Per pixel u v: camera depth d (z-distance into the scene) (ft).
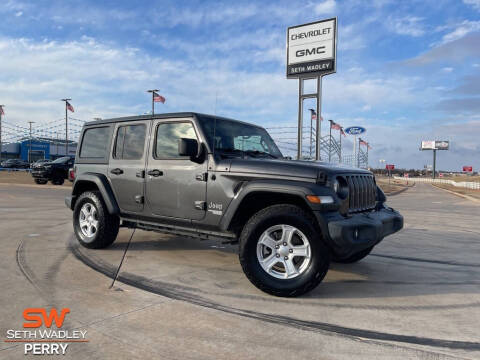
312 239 12.64
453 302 12.97
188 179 15.64
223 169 14.66
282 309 11.94
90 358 8.62
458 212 46.16
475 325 11.00
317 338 9.87
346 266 17.88
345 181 13.66
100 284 13.82
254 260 13.24
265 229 13.24
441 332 10.44
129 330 10.05
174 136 16.52
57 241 21.45
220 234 15.17
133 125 18.33
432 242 24.52
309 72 54.75
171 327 10.29
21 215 32.42
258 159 14.89
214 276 15.38
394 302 12.87
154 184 16.83
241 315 11.31
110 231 19.02
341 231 12.30
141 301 12.21
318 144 54.24
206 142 15.33
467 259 19.63
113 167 18.63
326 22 53.26
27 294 12.57
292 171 13.43
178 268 16.44
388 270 17.21
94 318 10.77
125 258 17.95
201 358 8.68
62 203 42.78
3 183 81.76
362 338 9.94
